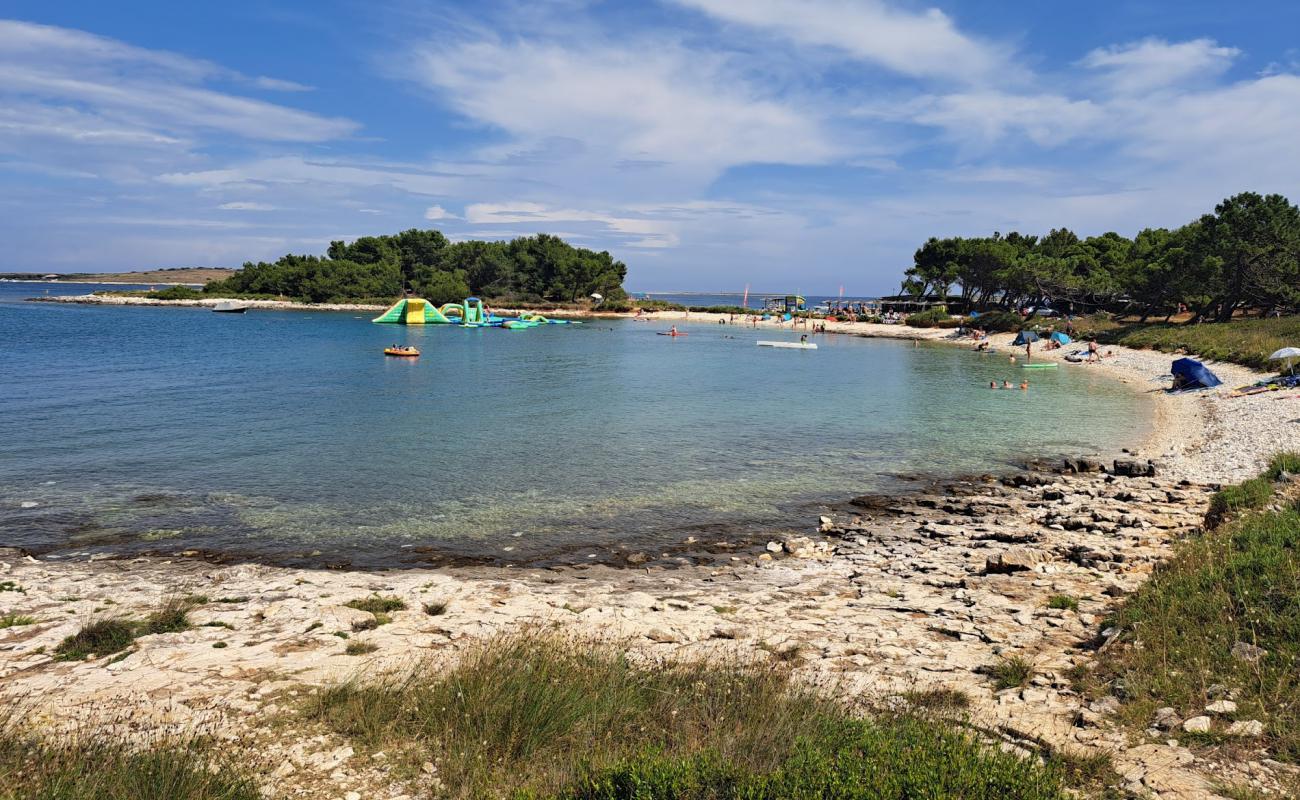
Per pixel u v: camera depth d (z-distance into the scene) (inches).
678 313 6530.5
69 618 504.4
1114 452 1214.9
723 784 257.6
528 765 295.0
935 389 2015.3
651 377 2249.0
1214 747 291.4
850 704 347.6
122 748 289.6
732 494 952.3
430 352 3002.0
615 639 459.5
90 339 3142.2
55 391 1667.1
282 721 334.0
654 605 559.2
